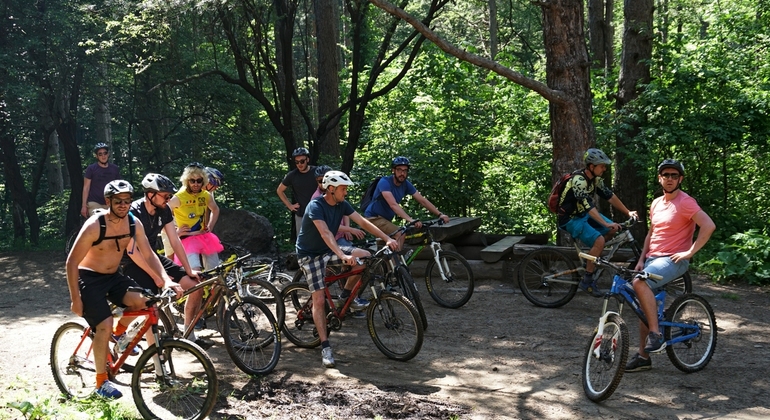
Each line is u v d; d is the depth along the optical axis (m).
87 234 4.75
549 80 9.88
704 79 12.52
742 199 14.16
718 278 9.45
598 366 5.41
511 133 15.06
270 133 19.75
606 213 11.81
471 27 29.42
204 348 6.45
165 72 18.88
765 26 14.35
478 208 15.62
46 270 12.62
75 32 17.69
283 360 6.43
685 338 5.75
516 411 5.12
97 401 5.07
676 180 5.73
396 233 8.15
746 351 6.46
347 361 6.38
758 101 12.39
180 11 13.98
